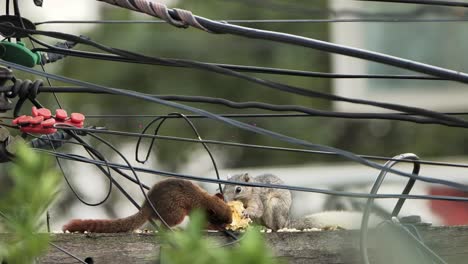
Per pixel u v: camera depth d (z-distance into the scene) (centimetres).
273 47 2934
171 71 2864
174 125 2739
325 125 2898
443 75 710
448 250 961
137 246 858
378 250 941
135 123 2695
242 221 946
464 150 2981
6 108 909
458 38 2662
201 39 2888
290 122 2877
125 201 2347
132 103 2761
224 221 907
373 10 2708
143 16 2880
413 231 951
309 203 1756
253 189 1180
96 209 2305
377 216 1023
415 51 2688
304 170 1947
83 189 2298
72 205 2270
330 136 2889
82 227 861
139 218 880
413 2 916
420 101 2611
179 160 2744
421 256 939
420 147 2977
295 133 2869
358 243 928
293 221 1141
